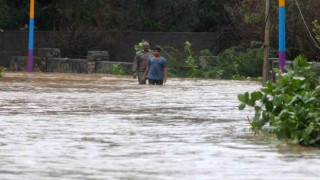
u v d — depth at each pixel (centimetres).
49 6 8519
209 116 2425
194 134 1878
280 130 1745
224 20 8106
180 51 8231
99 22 8312
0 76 5712
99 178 1216
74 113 2508
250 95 2014
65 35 8362
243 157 1467
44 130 1955
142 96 3531
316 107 1817
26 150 1557
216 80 5878
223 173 1272
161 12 8719
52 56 7906
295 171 1295
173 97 3472
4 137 1791
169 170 1302
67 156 1471
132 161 1407
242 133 1902
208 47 8119
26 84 4656
